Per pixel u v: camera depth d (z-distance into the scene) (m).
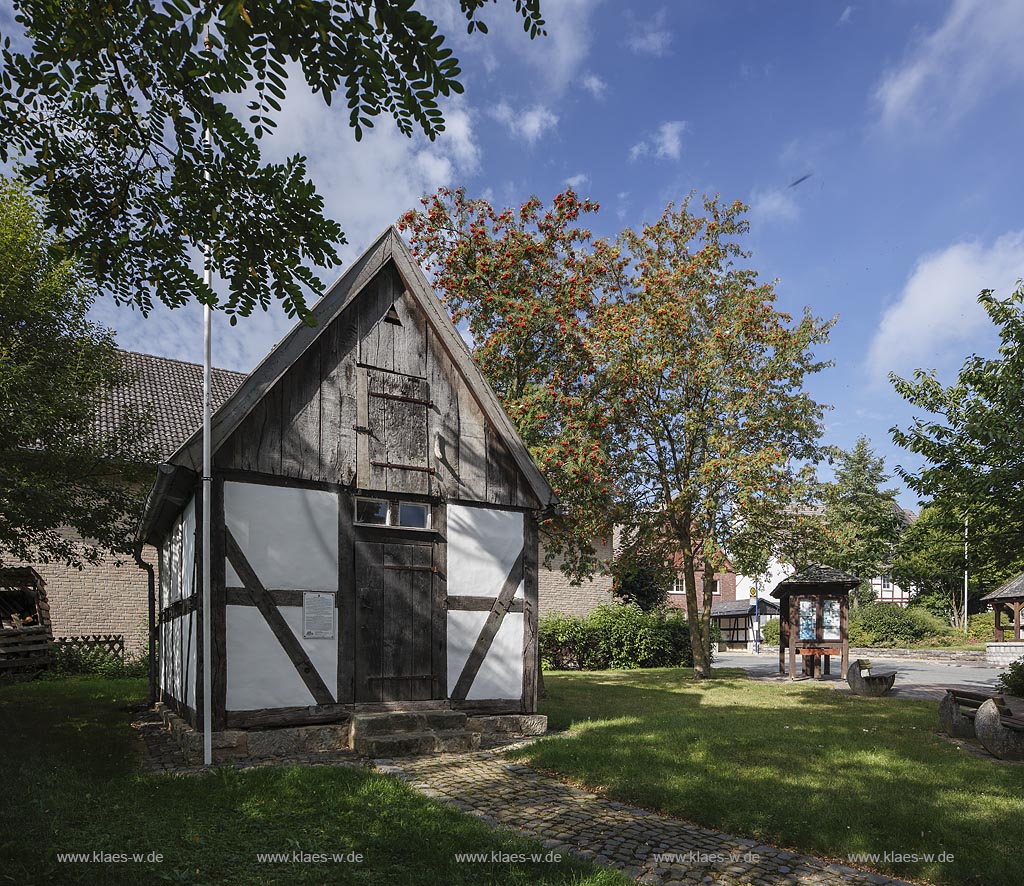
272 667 8.17
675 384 16.28
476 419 10.27
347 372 9.27
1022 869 4.55
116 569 17.38
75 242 4.74
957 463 10.59
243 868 4.29
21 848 4.24
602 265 15.66
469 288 13.61
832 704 12.37
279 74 3.55
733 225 16.95
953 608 37.19
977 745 8.69
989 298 10.71
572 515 13.41
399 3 3.15
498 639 9.90
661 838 5.21
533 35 3.53
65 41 3.73
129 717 10.43
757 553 16.64
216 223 4.63
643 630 21.69
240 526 8.21
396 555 9.27
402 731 8.53
